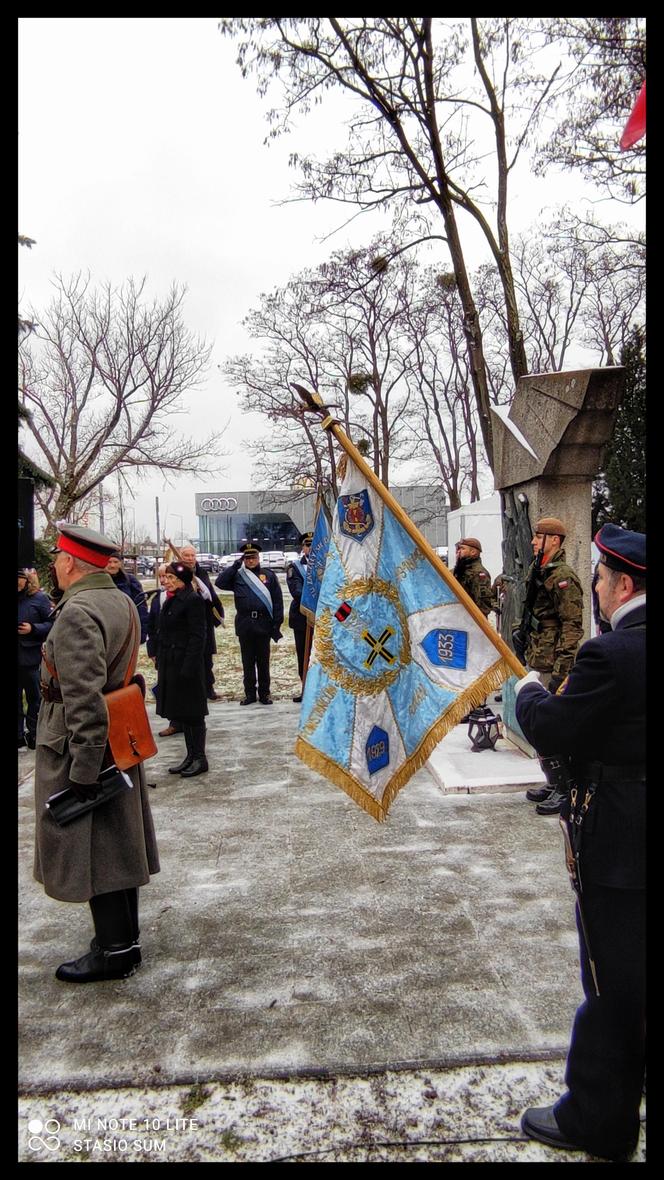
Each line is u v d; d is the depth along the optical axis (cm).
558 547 514
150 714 945
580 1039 232
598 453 591
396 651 323
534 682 248
